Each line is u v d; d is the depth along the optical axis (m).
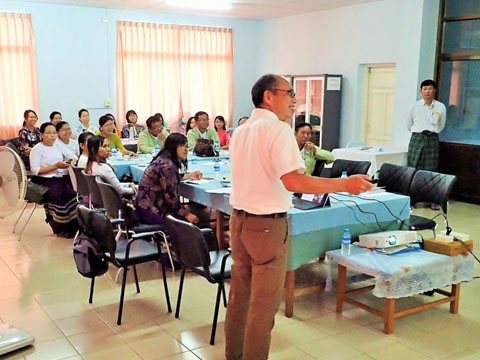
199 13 8.98
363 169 4.69
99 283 3.77
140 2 7.87
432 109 6.38
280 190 2.26
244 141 2.28
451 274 3.16
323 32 8.55
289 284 3.16
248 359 2.33
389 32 7.43
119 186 4.46
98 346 2.83
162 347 2.82
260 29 9.95
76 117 8.53
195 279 3.87
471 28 6.60
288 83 2.32
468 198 6.70
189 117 9.34
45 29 8.09
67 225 5.05
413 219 4.09
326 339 2.92
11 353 2.74
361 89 8.10
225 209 3.70
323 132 8.24
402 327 3.09
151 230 3.84
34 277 3.90
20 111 8.05
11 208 2.76
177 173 4.03
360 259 3.10
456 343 2.90
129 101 8.84
